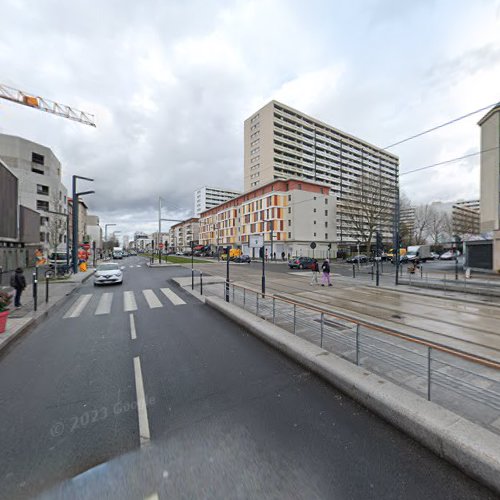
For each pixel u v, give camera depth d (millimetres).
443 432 2428
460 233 51562
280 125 64188
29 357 5008
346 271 24016
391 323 7180
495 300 10352
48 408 3316
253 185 68000
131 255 83312
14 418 3105
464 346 5418
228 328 6754
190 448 2596
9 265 23016
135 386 3873
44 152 41875
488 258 19266
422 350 5172
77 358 4941
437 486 2154
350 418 3062
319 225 49906
